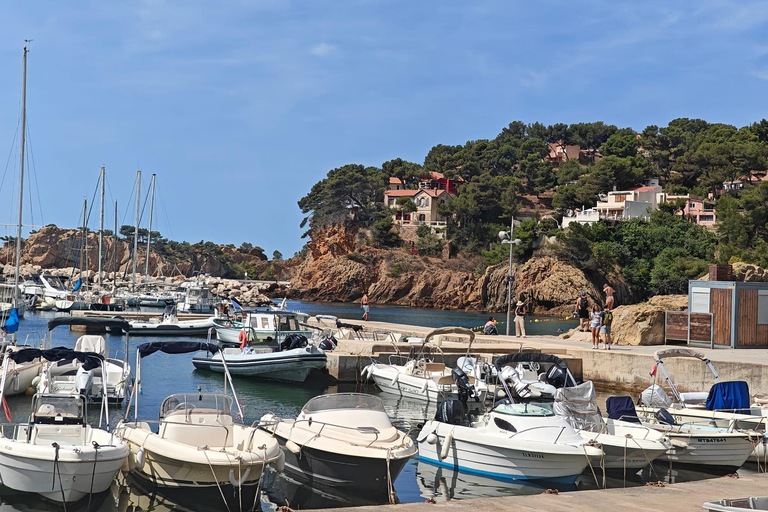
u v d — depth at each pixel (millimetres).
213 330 50625
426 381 26938
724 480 14742
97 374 23500
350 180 151250
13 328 32656
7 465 14078
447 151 189375
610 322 33594
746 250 90000
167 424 15719
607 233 111062
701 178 133625
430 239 139000
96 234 170875
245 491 14398
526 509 11922
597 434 17812
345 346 34938
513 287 108938
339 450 15586
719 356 29625
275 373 30812
